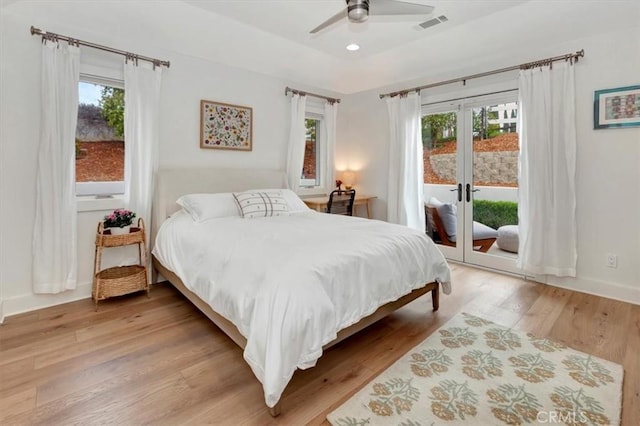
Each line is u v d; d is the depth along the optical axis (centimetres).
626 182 288
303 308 158
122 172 319
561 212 314
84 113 295
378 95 490
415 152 435
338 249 203
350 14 214
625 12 265
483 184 391
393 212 461
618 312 268
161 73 330
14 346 214
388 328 246
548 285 335
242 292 177
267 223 280
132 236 290
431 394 170
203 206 304
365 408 160
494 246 385
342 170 537
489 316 264
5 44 248
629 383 177
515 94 355
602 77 293
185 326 246
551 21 293
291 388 176
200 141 364
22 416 152
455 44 354
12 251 259
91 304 283
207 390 173
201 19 309
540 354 207
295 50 387
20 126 257
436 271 262
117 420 151
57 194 267
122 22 290
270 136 431
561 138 312
